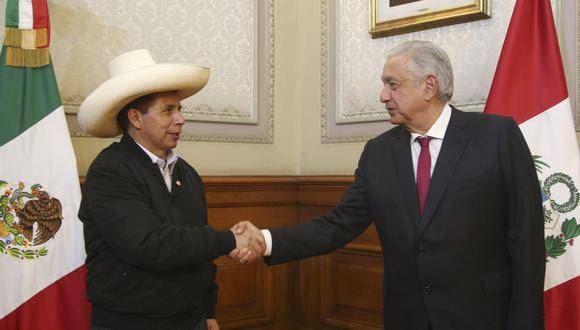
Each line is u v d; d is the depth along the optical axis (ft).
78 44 10.02
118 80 6.59
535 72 8.81
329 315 11.92
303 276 12.37
